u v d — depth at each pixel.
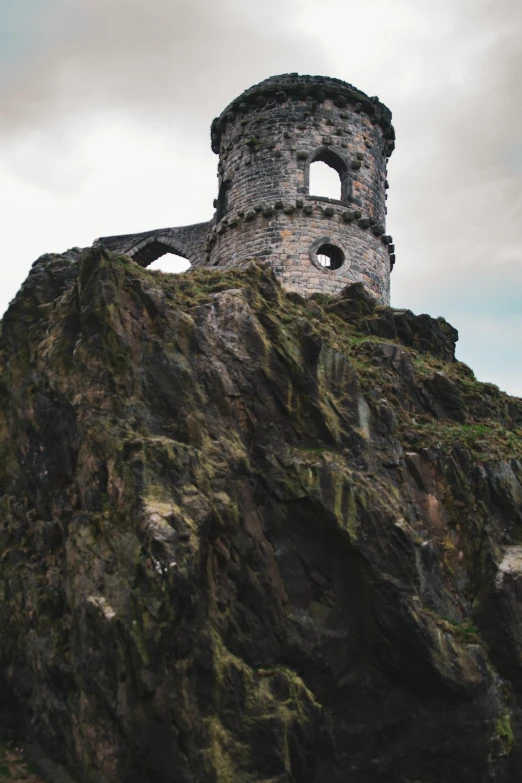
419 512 20.84
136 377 17.88
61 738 16.31
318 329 23.28
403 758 17.64
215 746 15.16
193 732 14.90
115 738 14.72
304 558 18.31
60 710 16.14
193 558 15.29
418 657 17.61
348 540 18.08
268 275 23.38
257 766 15.55
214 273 22.83
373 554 18.12
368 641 17.92
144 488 16.00
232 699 15.76
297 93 32.56
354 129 32.75
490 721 18.12
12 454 19.75
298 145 31.91
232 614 16.83
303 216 30.80
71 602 16.02
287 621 17.59
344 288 29.38
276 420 19.48
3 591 18.19
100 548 15.88
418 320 29.36
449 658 17.95
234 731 15.62
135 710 14.50
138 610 14.79
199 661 15.45
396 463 20.88
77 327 19.09
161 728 14.60
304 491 18.44
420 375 25.62
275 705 16.19
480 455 22.91
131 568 15.29
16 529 18.86
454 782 17.84
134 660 14.59
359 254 31.02
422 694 17.92
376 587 17.89
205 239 35.44
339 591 18.31
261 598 17.27
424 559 19.42
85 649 15.09
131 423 17.19
